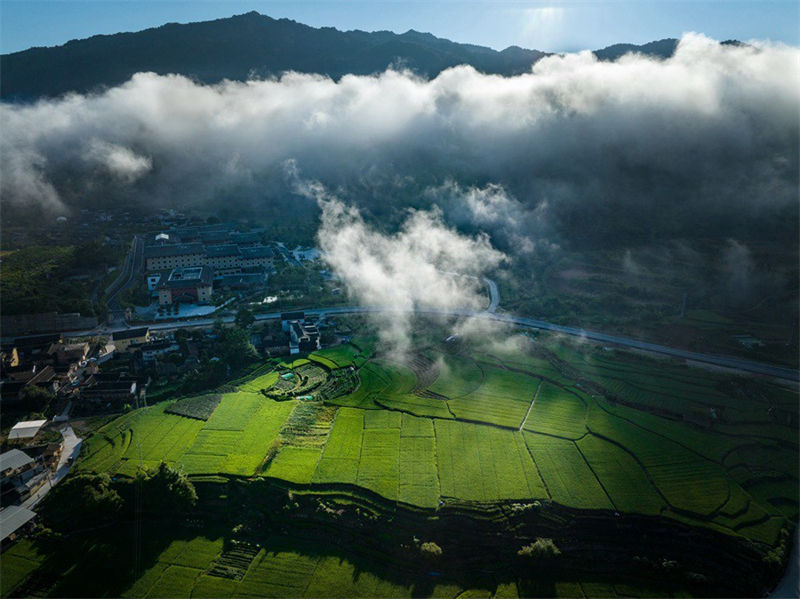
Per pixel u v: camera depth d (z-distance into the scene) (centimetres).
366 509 18312
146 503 18788
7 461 19238
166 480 18650
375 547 17550
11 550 17300
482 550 17362
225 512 18838
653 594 16262
